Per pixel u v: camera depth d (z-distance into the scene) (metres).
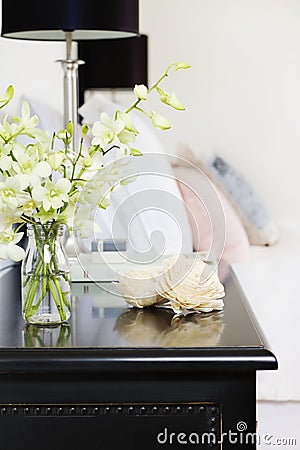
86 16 2.03
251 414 1.21
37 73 2.99
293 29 5.13
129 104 5.02
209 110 5.15
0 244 1.32
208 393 1.20
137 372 1.20
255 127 5.16
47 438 1.20
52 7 2.02
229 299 1.65
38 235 1.38
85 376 1.20
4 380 1.20
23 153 1.33
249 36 5.14
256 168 5.18
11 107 2.47
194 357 1.19
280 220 4.52
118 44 4.37
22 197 1.30
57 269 1.40
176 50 5.14
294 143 5.18
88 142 2.66
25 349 1.21
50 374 1.20
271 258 3.44
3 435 1.20
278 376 2.31
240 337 1.28
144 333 1.32
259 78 5.15
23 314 1.40
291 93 5.15
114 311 1.52
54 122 2.54
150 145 2.65
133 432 1.20
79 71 4.39
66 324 1.40
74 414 1.20
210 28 5.13
